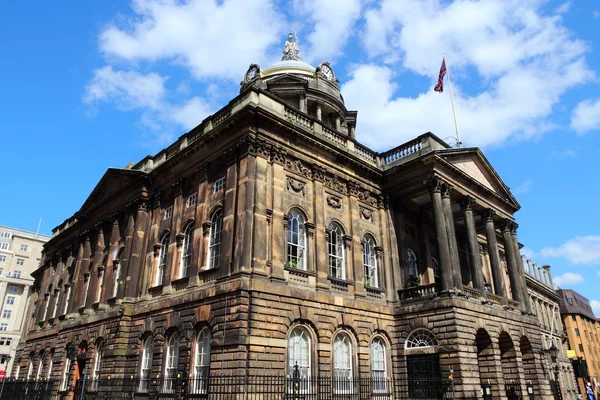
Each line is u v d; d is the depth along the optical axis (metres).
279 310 22.16
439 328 25.95
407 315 27.73
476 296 28.83
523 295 33.75
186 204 28.38
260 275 22.02
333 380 21.66
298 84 40.94
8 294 94.88
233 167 24.64
